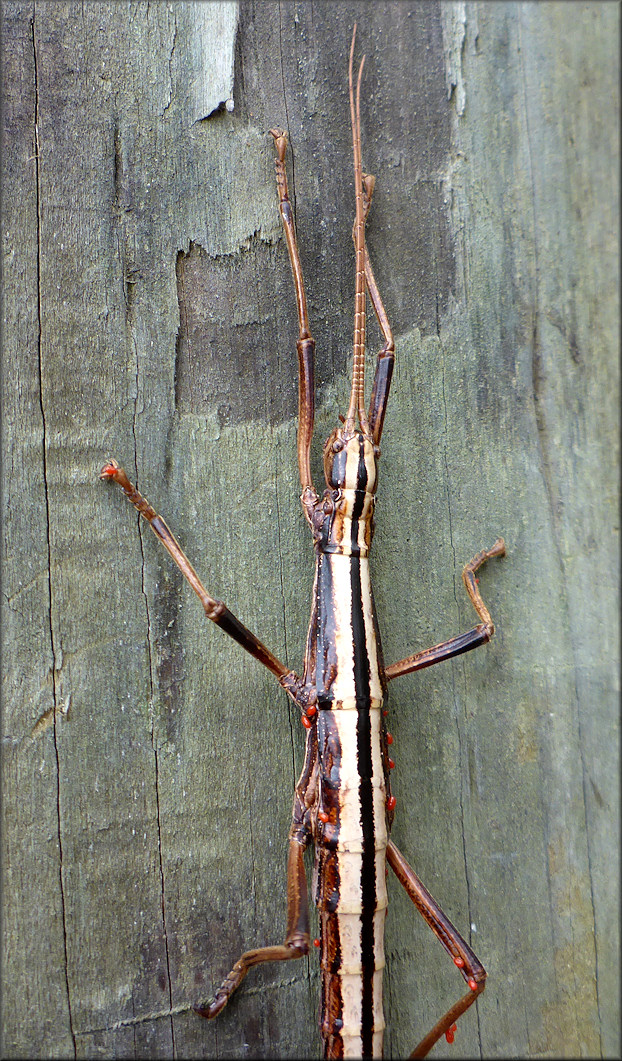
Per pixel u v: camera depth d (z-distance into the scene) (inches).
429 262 6.7
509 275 6.7
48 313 6.4
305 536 6.6
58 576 6.4
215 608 6.2
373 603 6.4
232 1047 6.4
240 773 6.5
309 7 6.7
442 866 6.6
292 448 6.6
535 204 6.7
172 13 6.5
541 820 6.6
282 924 6.5
